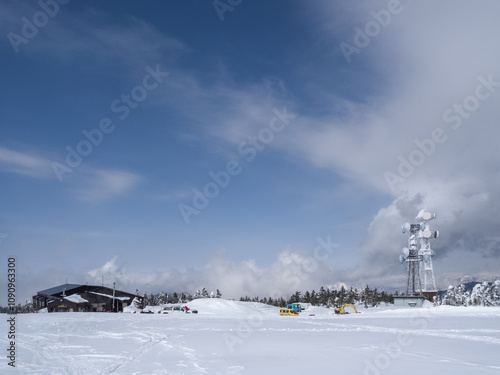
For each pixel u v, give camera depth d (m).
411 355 19.94
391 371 15.91
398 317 53.56
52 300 98.00
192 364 18.02
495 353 20.39
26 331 34.16
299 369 16.62
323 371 16.16
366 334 31.64
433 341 25.91
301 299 134.12
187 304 105.50
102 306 95.19
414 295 87.31
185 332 34.59
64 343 26.12
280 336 30.72
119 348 23.73
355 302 118.56
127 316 61.56
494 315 51.28
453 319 45.50
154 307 112.31
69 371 16.30
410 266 89.31
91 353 21.62
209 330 36.62
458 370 15.92
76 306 90.88
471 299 95.19
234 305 99.62
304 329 37.59
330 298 119.62
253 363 18.19
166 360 19.22
